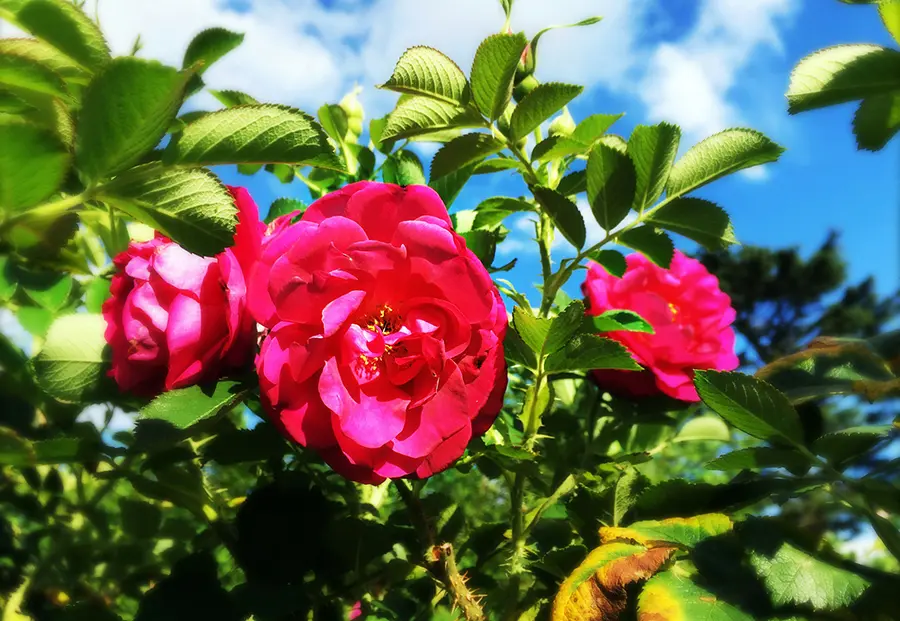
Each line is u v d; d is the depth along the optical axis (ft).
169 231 0.56
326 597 0.79
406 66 0.79
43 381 0.70
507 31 0.92
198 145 0.54
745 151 0.88
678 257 1.11
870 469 0.66
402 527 0.83
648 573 0.58
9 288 0.84
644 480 0.82
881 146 0.63
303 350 0.63
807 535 0.60
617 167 0.86
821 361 0.70
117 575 0.97
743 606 0.56
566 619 0.58
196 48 0.78
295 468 0.89
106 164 0.52
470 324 0.67
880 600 0.56
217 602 0.72
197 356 0.65
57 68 0.62
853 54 0.59
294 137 0.56
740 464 0.68
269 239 0.70
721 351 1.09
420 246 0.65
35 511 0.92
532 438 0.88
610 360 0.78
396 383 0.66
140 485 0.82
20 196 0.49
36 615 0.81
